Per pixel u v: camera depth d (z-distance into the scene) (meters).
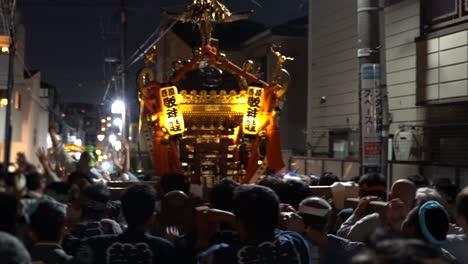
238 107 8.82
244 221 3.47
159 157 8.59
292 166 22.22
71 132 58.19
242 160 8.96
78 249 3.81
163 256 3.80
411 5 16.61
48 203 4.05
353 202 6.49
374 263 1.42
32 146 35.38
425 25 15.98
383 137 9.30
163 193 5.72
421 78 16.19
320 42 22.36
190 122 8.99
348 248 4.18
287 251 3.43
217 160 8.98
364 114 9.33
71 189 5.96
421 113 16.36
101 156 24.56
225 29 30.11
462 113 14.98
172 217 4.48
